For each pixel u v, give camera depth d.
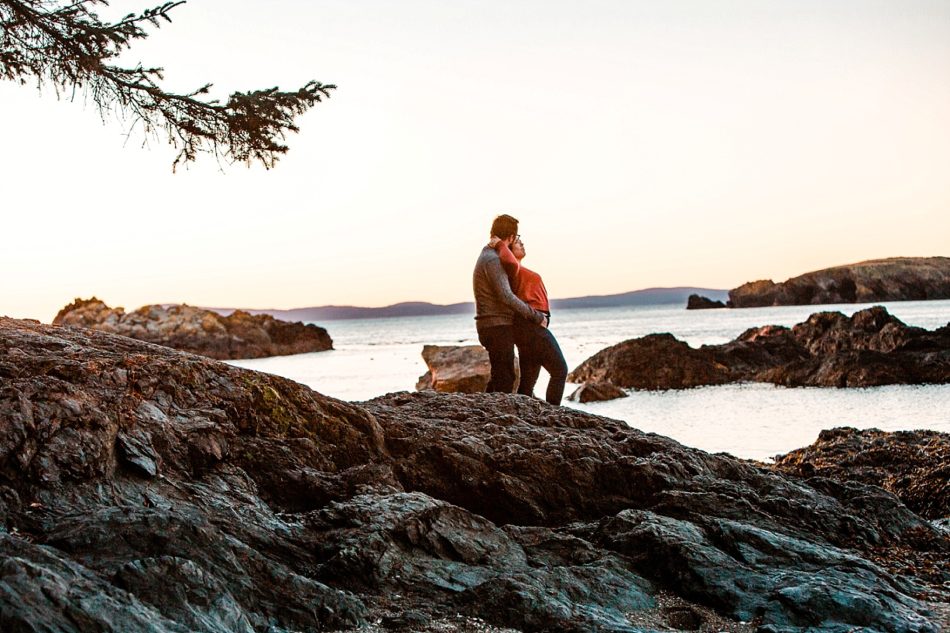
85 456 5.10
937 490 8.80
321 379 35.88
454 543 5.41
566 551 5.70
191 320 83.25
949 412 18.16
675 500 6.48
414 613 4.62
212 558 4.54
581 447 7.14
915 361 25.11
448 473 6.80
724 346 32.25
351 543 5.16
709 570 5.34
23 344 6.37
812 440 14.65
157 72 8.84
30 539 4.48
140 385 6.07
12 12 8.12
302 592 4.59
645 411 20.44
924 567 6.21
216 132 9.19
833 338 36.09
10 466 4.86
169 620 3.79
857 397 21.81
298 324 86.25
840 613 4.83
